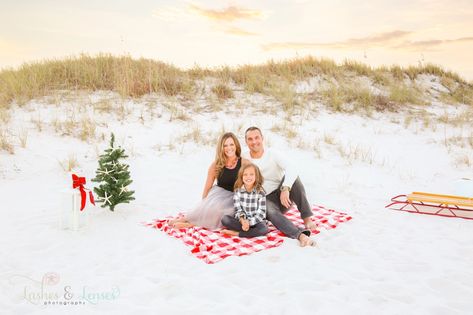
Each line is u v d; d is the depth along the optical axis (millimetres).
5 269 4449
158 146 10102
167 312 3588
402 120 13773
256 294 3963
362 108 14250
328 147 11008
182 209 6816
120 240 5371
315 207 6930
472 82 18500
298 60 17703
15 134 9820
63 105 11914
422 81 18141
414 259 4828
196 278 4281
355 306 3725
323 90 14977
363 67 17938
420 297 3904
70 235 5488
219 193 5820
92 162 8945
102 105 11914
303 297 3875
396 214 6773
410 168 10172
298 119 12734
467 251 5109
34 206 6648
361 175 9422
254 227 5477
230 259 4754
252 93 14500
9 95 12086
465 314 3598
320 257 4875
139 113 11914
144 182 8188
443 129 13180
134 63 15656
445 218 6582
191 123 11711
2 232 5527
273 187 5875
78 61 14984
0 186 7574
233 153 5887
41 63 15023
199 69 16297
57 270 4453
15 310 3629
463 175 9781
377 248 5184
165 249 5055
